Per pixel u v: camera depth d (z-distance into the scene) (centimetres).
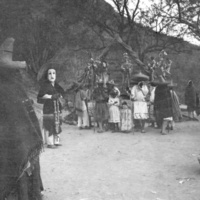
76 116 605
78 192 220
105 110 579
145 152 338
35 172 137
